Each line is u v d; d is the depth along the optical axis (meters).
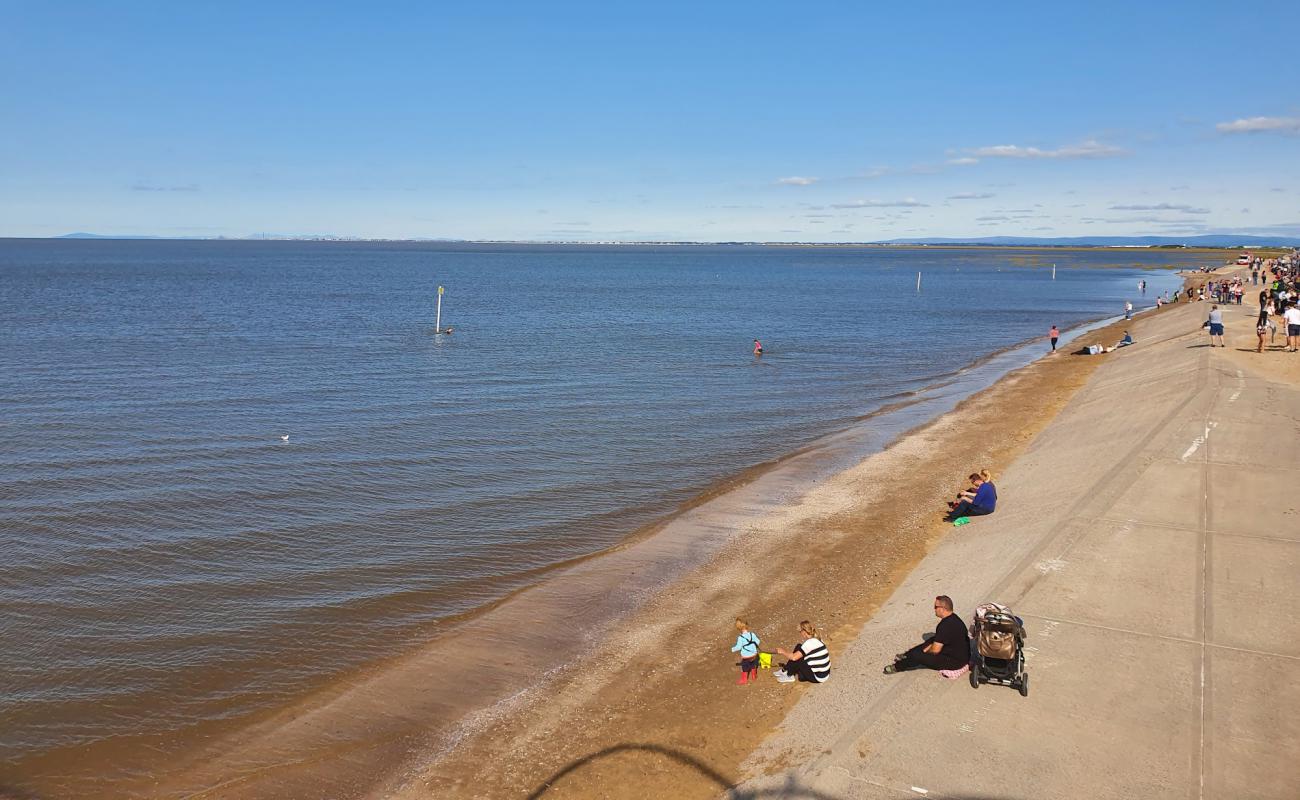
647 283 139.00
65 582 17.45
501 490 24.16
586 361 49.38
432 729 12.49
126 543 19.58
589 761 11.30
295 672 14.20
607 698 13.09
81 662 14.38
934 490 23.12
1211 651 11.84
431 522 21.44
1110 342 56.19
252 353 49.12
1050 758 9.75
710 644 14.75
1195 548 15.39
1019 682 11.06
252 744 12.17
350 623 15.95
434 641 15.27
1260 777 9.22
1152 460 20.80
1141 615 12.98
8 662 14.30
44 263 169.00
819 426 32.66
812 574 17.69
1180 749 9.76
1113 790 9.16
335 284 118.50
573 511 22.48
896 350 56.50
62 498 22.45
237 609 16.44
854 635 14.30
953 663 11.57
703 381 43.16
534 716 12.70
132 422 31.02
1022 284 139.38
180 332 57.81
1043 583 14.31
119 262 179.00
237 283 114.94
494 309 84.19
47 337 53.12
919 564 17.58
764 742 11.14
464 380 42.00
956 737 10.26
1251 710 10.44
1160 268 199.00
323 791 11.12
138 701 13.27
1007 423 31.30
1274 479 19.00
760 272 189.75
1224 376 30.06
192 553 19.09
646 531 21.00
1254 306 56.03
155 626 15.70
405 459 27.05
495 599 17.05
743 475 25.83
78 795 11.10
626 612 16.33
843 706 11.50
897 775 9.67
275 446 28.19
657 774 10.83
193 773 11.54
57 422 30.64
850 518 21.22
